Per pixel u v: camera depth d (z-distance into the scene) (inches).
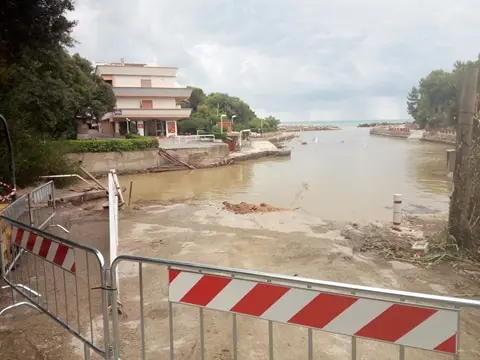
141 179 1173.7
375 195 710.5
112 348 129.9
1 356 153.8
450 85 2479.1
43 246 161.0
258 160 1708.9
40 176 645.3
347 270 259.6
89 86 1368.1
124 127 2016.5
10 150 310.0
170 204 587.2
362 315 92.0
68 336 167.9
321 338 167.3
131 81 2085.4
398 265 268.2
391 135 4069.9
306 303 97.5
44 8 466.0
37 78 725.3
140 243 334.6
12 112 596.4
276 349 159.6
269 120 4530.0
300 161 1596.9
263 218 438.6
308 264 273.4
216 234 361.7
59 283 227.9
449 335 84.3
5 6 438.0
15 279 221.6
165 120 2062.0
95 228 397.1
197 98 3408.0
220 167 1457.9
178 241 339.0
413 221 417.7
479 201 278.1
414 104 3447.3
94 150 1272.1
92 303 200.2
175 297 114.1
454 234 285.6
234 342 107.9
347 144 2834.6
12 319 183.2
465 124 276.5
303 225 401.1
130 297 211.0
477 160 277.4
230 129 2583.7
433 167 1207.6
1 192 446.6
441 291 223.1
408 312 87.4
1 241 199.0
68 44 589.0
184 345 162.7
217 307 108.6
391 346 161.2
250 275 102.3
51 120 812.6
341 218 491.8
